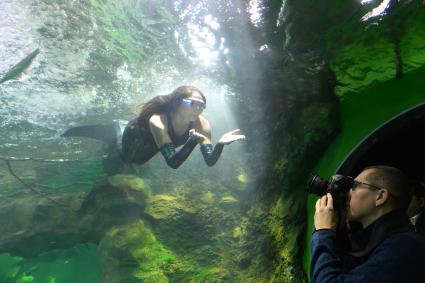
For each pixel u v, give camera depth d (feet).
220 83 20.44
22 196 33.96
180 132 11.91
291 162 17.74
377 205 5.59
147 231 24.67
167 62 20.66
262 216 20.84
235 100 21.79
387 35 11.82
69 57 22.52
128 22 18.98
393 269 4.66
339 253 5.50
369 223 5.64
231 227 23.50
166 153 11.11
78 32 20.79
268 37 15.10
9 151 32.91
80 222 27.86
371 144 10.71
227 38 16.44
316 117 16.07
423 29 11.10
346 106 14.76
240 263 21.09
